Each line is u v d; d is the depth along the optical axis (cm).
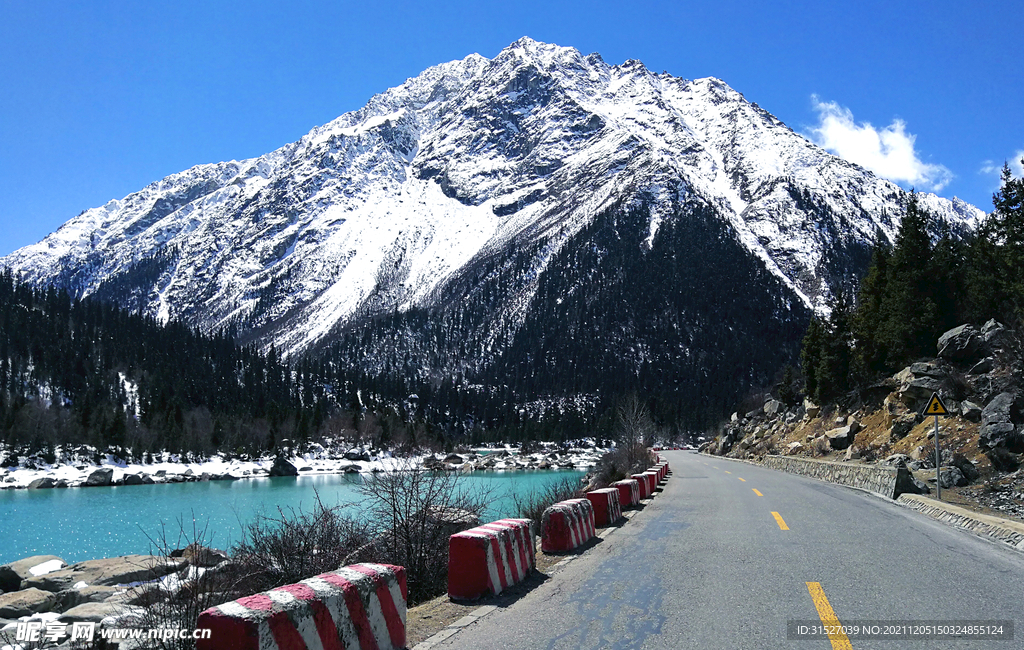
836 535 1167
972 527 1229
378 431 9869
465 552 806
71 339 12050
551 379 19050
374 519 1280
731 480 2623
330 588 530
